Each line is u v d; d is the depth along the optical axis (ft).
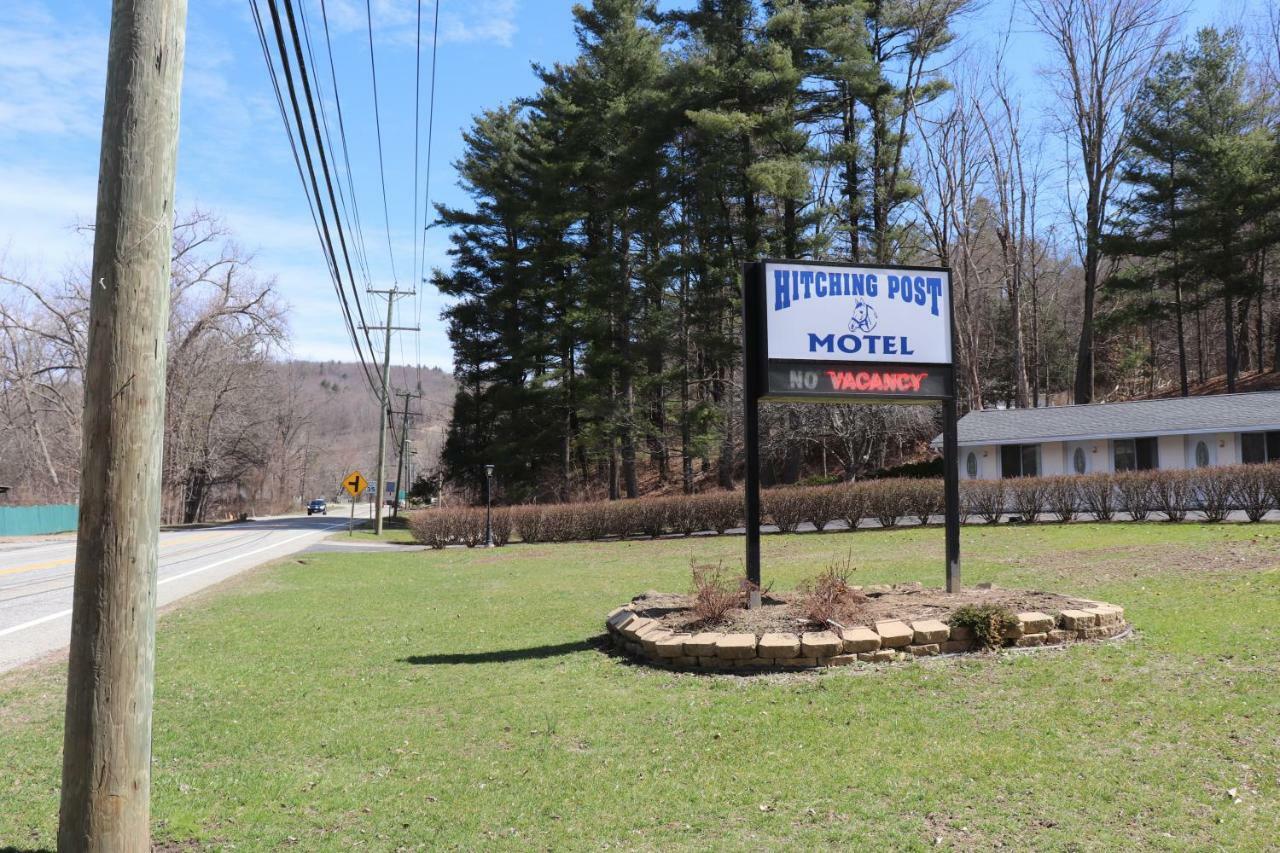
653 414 149.89
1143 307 131.44
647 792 16.12
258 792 16.67
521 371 156.04
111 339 12.12
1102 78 136.98
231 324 184.55
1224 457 94.12
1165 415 98.73
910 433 126.00
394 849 14.11
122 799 11.91
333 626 36.60
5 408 178.91
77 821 11.78
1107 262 178.81
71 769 11.91
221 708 23.06
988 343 177.68
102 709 11.91
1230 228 121.08
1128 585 34.68
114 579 12.04
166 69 12.63
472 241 167.63
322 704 23.24
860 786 15.83
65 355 174.19
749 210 116.98
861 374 30.04
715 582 29.01
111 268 12.16
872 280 30.48
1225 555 41.01
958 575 30.17
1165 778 15.35
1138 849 12.91
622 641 28.60
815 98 118.52
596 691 23.26
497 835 14.55
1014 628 24.49
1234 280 121.60
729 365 126.82
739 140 112.88
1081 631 24.94
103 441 12.08
